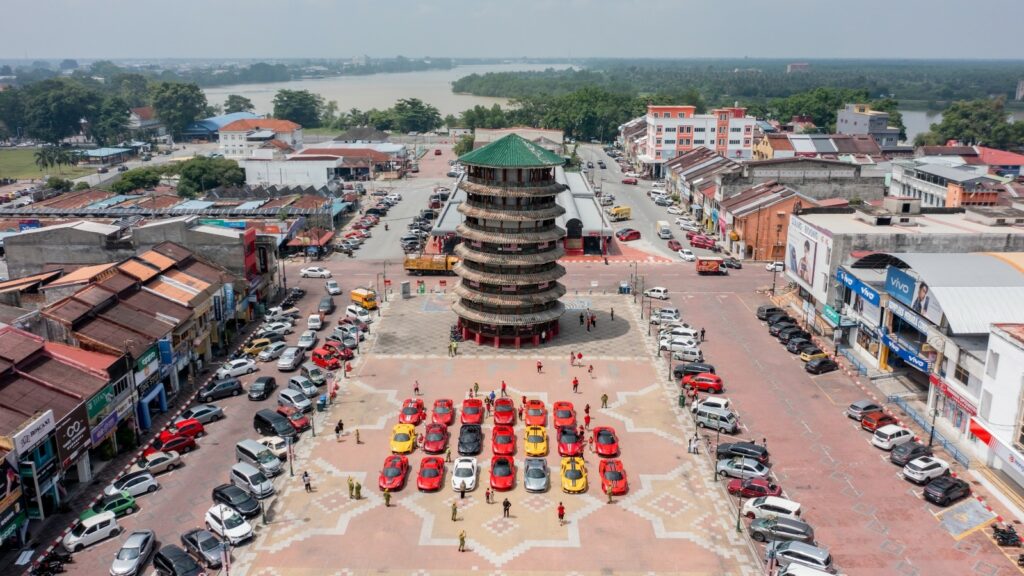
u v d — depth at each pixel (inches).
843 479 2827.3
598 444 3011.8
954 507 2640.3
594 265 5885.8
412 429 3107.8
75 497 2682.1
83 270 3991.1
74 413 2652.6
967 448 3004.4
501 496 2711.6
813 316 4439.0
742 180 6815.9
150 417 3267.7
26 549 2369.6
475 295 4082.2
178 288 3870.6
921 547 2423.7
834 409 3422.7
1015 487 2679.6
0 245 5930.1
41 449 2501.2
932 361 3309.5
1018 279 3299.7
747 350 4148.6
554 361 3998.5
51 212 6958.7
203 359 3941.9
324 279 5541.3
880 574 2290.8
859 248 4175.7
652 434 3196.4
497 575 2284.7
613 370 3882.9
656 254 6235.2
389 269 5787.4
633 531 2511.1
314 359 3964.1
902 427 3169.3
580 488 2723.9
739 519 2517.2
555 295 4141.2
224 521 2456.9
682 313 4773.6
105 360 2972.4
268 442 3006.9
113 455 2962.6
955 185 6259.8
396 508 2637.8
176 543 2432.3
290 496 2709.2
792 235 4842.5
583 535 2485.2
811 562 2278.5
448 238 6131.9
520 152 3912.4
